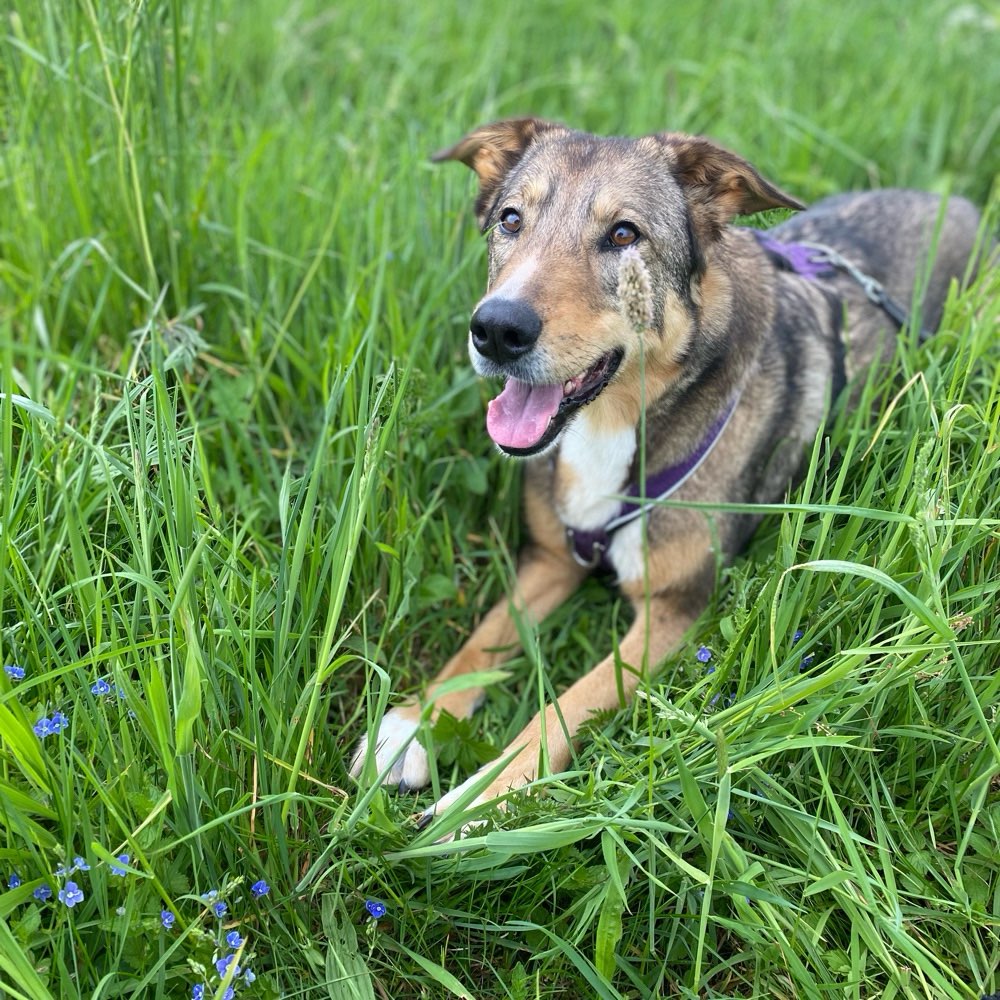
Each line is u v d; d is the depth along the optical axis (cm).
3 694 51
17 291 92
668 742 59
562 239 69
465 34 131
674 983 60
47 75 86
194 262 91
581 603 83
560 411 70
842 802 63
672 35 135
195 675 52
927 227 96
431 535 81
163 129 86
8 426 57
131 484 64
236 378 85
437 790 64
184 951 54
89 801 55
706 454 76
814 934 57
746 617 63
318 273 88
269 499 78
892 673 58
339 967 56
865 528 68
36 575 62
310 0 133
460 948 60
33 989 49
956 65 129
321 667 56
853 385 80
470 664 76
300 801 61
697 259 73
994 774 61
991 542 65
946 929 60
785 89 120
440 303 87
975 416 69
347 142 104
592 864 61
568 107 124
